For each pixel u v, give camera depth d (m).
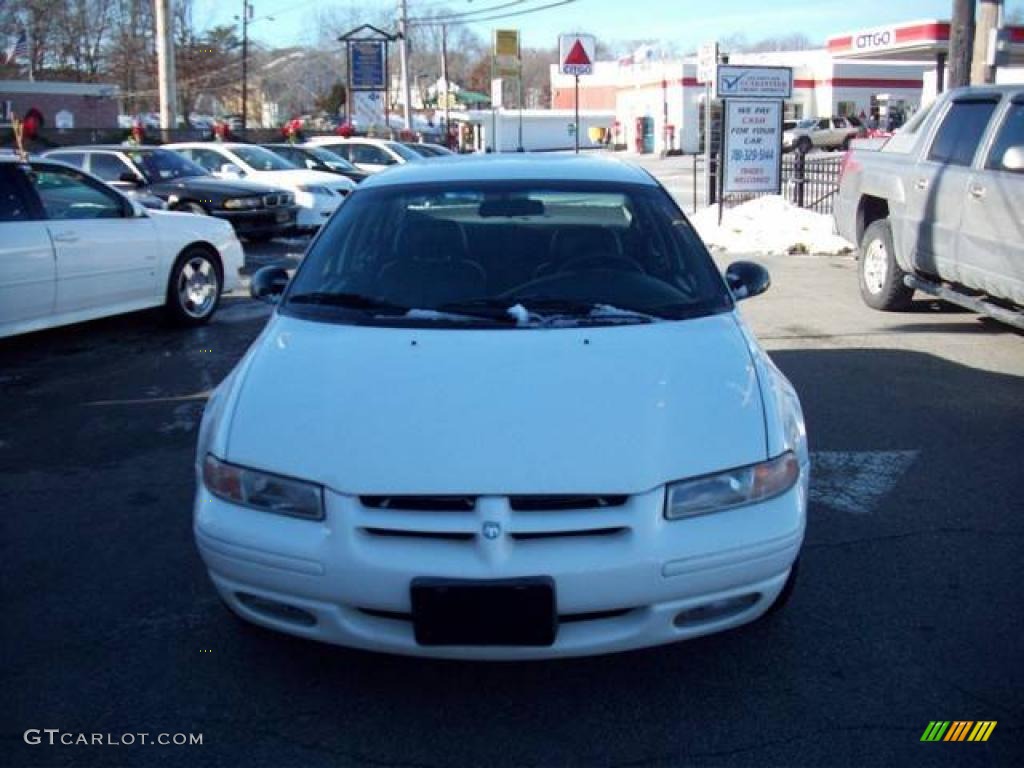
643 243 4.25
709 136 17.16
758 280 4.45
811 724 3.01
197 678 3.30
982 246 7.15
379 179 4.75
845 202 9.52
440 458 2.94
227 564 3.03
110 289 8.10
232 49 62.12
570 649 2.88
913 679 3.23
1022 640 3.47
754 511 2.99
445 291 3.98
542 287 4.00
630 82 58.81
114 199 8.30
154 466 5.37
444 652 2.88
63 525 4.59
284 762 2.88
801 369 7.03
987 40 12.72
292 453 3.04
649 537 2.85
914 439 5.57
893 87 52.25
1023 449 5.39
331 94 58.53
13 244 7.28
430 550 2.83
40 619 3.72
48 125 43.72
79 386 7.00
